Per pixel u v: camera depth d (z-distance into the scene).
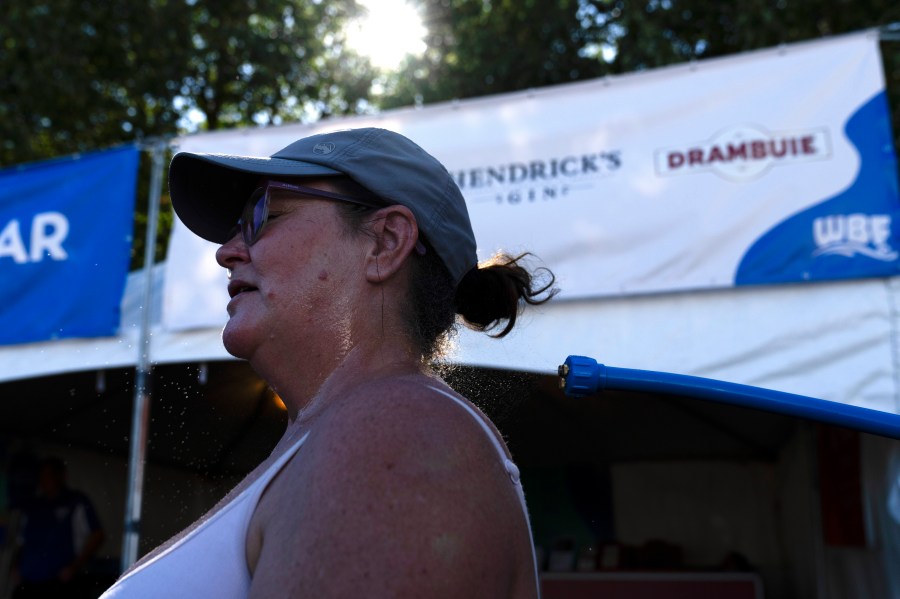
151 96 11.90
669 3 10.16
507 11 10.95
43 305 4.62
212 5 11.86
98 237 4.64
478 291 1.24
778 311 3.89
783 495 7.05
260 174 1.11
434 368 1.14
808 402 1.14
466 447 0.82
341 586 0.72
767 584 7.19
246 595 0.84
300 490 0.79
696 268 3.99
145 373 4.34
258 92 12.54
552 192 4.26
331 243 1.06
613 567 6.57
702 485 7.37
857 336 3.76
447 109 4.49
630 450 7.19
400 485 0.76
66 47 10.39
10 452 6.61
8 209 4.77
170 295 4.53
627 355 4.00
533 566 0.90
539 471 7.45
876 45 3.96
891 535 4.56
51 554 5.96
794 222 3.90
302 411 1.04
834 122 3.94
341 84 12.75
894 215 3.79
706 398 1.15
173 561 0.88
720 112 4.09
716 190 4.04
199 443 1.55
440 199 1.09
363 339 1.04
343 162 1.06
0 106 10.31
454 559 0.74
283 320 1.04
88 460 6.36
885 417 1.14
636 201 4.13
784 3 9.52
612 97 4.26
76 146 11.69
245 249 1.12
